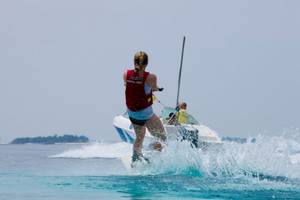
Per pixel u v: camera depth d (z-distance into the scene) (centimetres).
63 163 4441
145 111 2900
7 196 1923
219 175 2612
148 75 2875
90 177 2558
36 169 3441
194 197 1909
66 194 1975
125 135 5141
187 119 4788
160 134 2989
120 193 2000
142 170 2811
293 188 2153
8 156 6825
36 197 1897
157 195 1956
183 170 2723
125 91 2931
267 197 1925
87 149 7288
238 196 1944
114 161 4947
